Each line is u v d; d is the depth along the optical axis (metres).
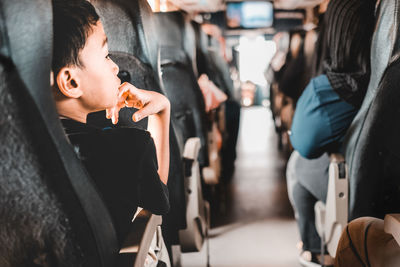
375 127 1.31
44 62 0.67
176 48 1.86
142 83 1.29
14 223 0.74
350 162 1.44
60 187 0.71
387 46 1.16
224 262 2.40
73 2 0.84
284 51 5.03
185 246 1.83
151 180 0.94
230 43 9.16
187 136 2.09
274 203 3.35
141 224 0.96
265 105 10.51
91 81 0.86
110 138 0.89
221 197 3.16
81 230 0.75
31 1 0.64
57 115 0.71
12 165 0.68
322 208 1.88
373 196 1.48
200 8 8.05
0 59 0.61
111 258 0.83
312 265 2.21
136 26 1.22
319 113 1.62
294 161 2.12
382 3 1.19
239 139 6.27
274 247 2.57
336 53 1.62
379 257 1.00
